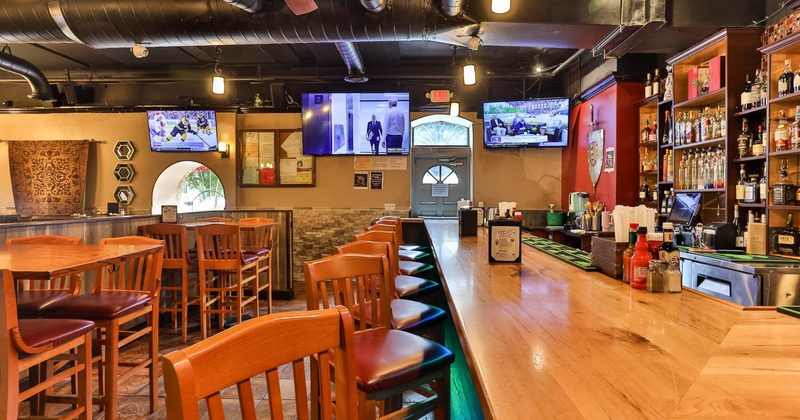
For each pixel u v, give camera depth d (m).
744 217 3.60
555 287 1.69
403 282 2.68
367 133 6.86
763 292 2.62
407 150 6.85
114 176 7.16
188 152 7.10
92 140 7.18
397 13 3.58
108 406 2.30
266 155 7.12
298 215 7.15
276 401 0.77
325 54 6.36
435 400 1.50
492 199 7.07
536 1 3.61
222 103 7.32
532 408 0.71
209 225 3.92
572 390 0.78
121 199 7.12
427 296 2.62
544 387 0.79
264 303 5.45
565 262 2.34
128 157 7.14
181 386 0.61
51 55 6.50
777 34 3.27
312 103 6.88
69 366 3.26
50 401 2.35
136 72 7.07
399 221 4.45
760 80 3.39
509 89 7.03
